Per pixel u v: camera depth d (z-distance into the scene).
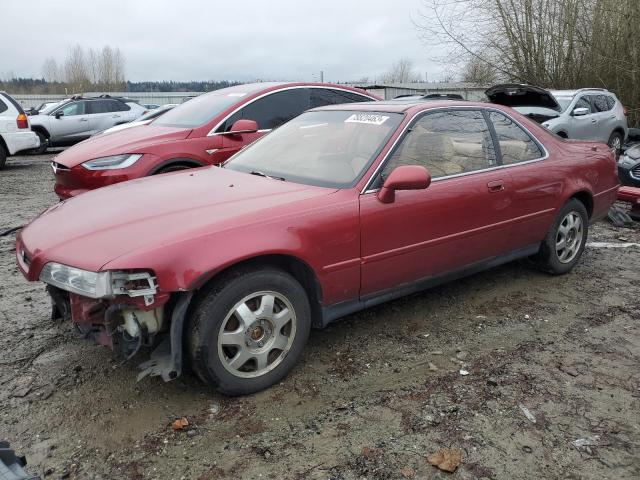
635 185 6.66
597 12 17.41
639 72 16.58
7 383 3.12
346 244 3.21
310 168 3.68
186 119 6.58
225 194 3.27
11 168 12.80
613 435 2.68
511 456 2.53
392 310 4.10
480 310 4.12
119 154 5.77
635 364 3.35
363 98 7.59
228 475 2.42
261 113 6.64
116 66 57.03
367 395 3.02
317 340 3.64
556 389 3.07
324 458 2.52
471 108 4.17
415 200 3.51
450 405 2.92
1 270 5.02
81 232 2.87
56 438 2.66
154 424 2.77
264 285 2.92
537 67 19.23
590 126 11.19
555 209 4.52
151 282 2.58
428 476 2.41
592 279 4.80
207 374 2.81
